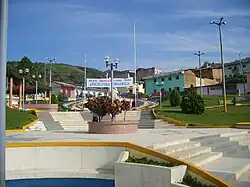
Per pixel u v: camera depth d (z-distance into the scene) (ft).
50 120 81.46
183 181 23.53
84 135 40.83
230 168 26.61
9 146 29.04
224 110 89.51
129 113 90.07
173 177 23.18
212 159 30.27
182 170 23.97
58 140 33.58
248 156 32.81
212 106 103.45
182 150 31.04
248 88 164.35
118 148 29.48
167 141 32.24
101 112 44.39
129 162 26.61
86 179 28.27
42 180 28.04
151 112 91.81
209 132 45.16
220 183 21.59
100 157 29.94
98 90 192.34
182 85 192.54
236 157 32.19
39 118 82.33
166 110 94.38
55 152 30.25
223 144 37.14
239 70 217.56
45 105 110.73
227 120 74.64
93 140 33.14
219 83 192.54
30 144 29.84
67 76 294.05
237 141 40.52
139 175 25.08
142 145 29.30
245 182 23.81
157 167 24.06
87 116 90.48
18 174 27.81
